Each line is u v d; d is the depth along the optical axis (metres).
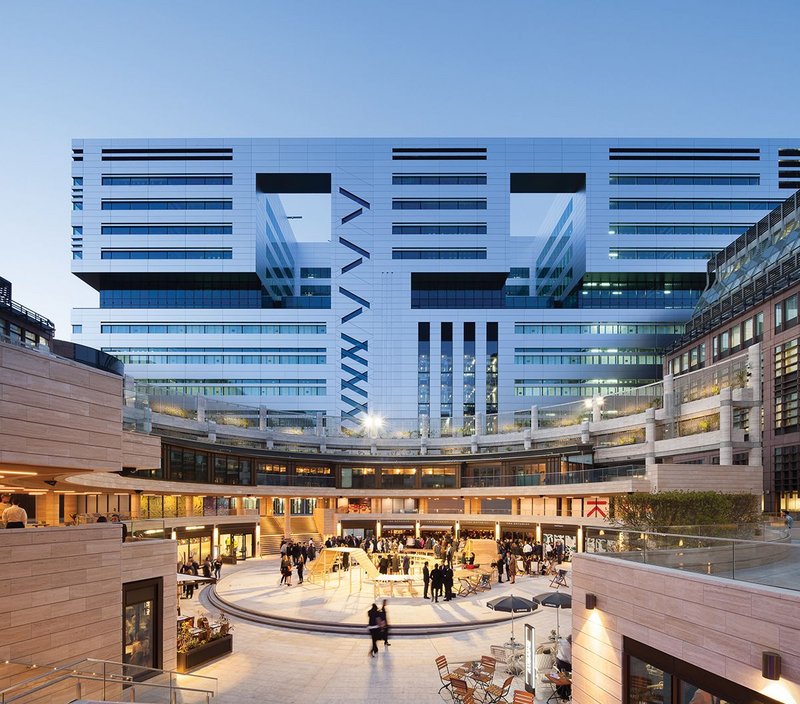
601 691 11.96
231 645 19.62
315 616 23.52
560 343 85.25
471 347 87.25
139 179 87.12
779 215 52.34
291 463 54.62
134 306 88.19
